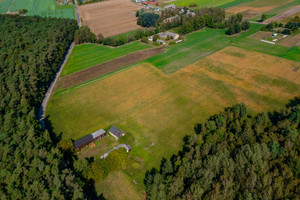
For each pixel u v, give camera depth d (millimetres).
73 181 50781
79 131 72938
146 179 54438
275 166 50531
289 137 56656
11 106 75750
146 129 72438
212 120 71188
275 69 99625
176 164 54781
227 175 48969
